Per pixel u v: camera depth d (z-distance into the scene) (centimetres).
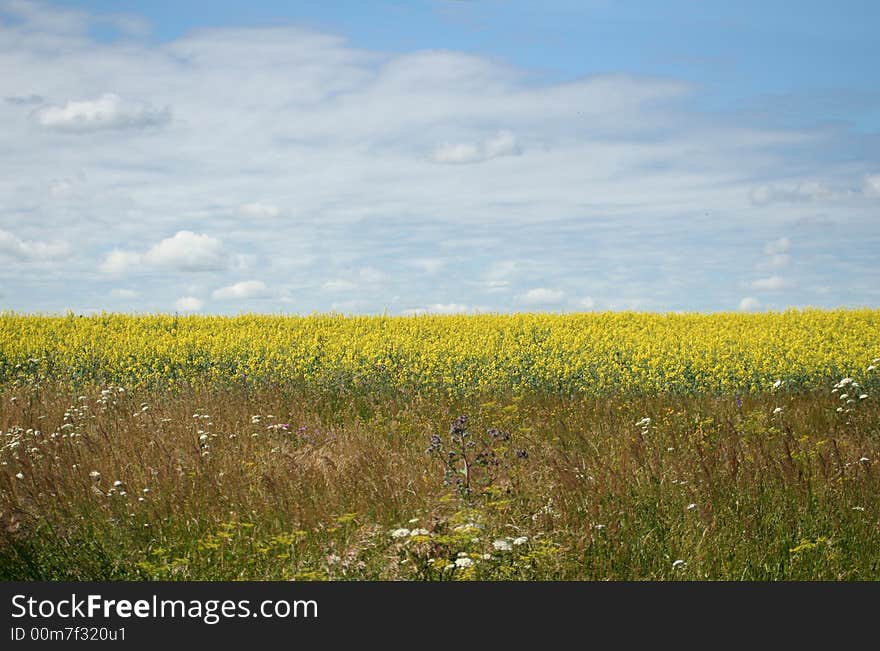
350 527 679
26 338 1912
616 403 1345
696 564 608
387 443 1008
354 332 2136
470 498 707
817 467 774
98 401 1201
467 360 1681
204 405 1252
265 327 2242
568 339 1875
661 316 2431
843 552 626
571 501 702
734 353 1723
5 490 746
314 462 888
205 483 786
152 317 2348
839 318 2320
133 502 734
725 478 741
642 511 685
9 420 1100
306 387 1475
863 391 1314
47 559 641
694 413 1217
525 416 1211
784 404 1247
